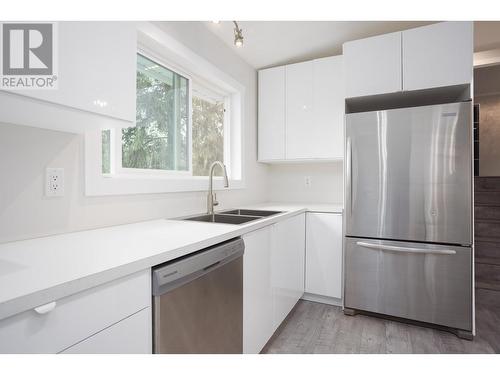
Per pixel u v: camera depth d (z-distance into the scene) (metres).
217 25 2.08
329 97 2.53
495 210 2.91
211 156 2.49
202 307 1.04
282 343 1.77
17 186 1.03
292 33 2.22
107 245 0.96
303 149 2.66
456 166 1.80
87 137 1.27
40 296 0.56
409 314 1.95
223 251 1.17
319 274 2.36
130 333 0.76
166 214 1.74
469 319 1.79
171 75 1.99
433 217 1.86
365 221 2.07
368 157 2.04
